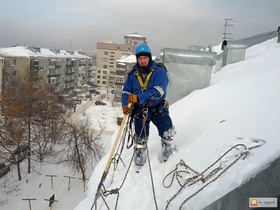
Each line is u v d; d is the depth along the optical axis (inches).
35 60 1524.4
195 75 243.9
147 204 106.3
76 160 861.2
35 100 955.3
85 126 1120.8
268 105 133.5
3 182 818.2
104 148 1040.8
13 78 1424.7
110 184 124.3
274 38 452.8
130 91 130.2
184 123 169.9
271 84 160.9
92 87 2642.7
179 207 94.9
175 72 245.4
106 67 2918.3
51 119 986.7
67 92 1974.7
